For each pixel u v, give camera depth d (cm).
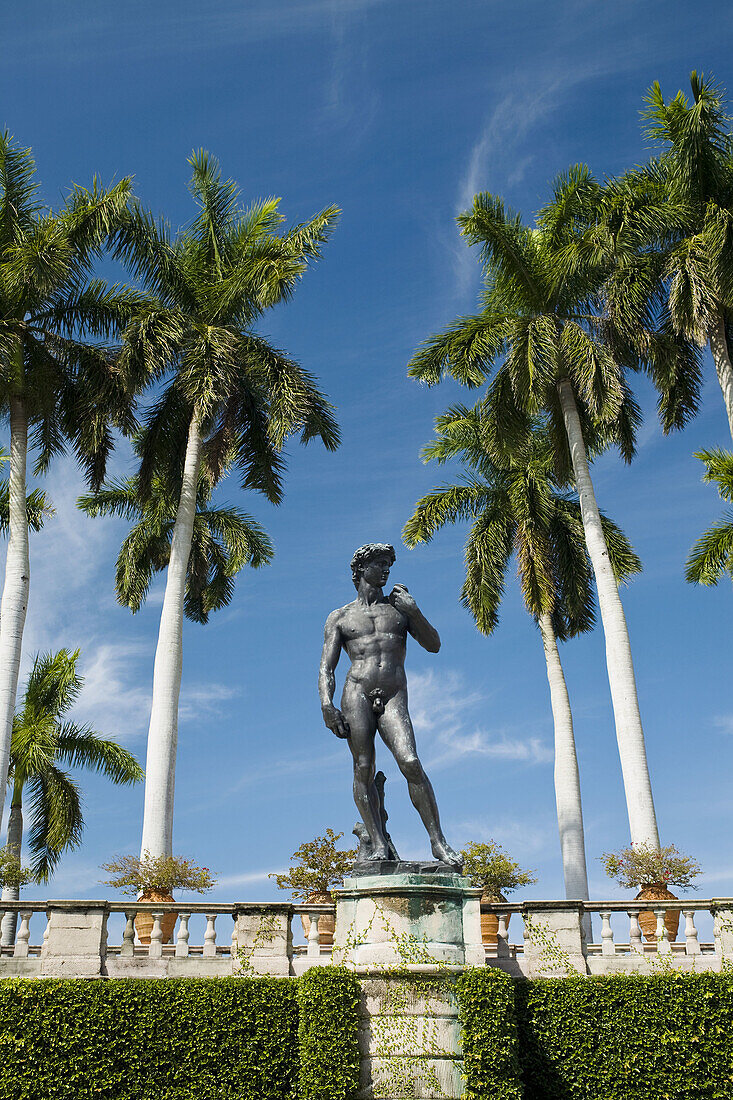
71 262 2345
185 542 2317
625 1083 1345
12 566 2222
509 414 2480
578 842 2500
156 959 1455
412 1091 1267
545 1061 1370
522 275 2506
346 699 1470
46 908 1465
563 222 2522
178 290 2539
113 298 2452
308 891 1730
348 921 1388
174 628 2222
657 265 2358
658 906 1488
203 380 2341
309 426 2502
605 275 2477
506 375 2478
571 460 2605
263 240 2616
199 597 3166
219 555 3238
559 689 2680
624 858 1822
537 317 2459
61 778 2838
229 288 2500
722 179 2391
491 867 1783
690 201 2409
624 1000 1384
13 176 2450
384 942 1341
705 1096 1323
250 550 3234
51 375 2398
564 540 2855
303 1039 1312
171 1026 1369
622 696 2150
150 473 2522
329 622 1522
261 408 2608
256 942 1466
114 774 2881
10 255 2347
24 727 2741
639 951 1464
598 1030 1375
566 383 2494
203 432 2431
